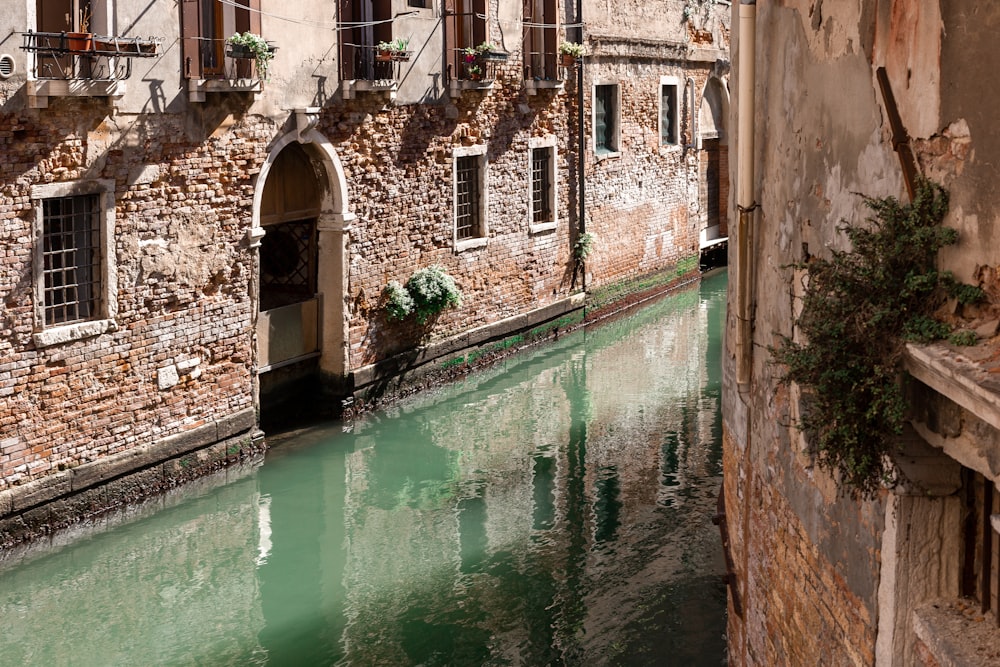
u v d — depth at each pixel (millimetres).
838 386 3791
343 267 14812
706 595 9594
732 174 6941
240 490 12469
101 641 9117
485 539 11055
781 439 5465
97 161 11266
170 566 10531
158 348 12141
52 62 10922
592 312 21281
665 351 18828
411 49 15656
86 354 11312
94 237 11453
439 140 16484
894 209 3719
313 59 13992
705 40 25391
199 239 12562
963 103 3434
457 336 17234
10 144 10406
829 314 3879
